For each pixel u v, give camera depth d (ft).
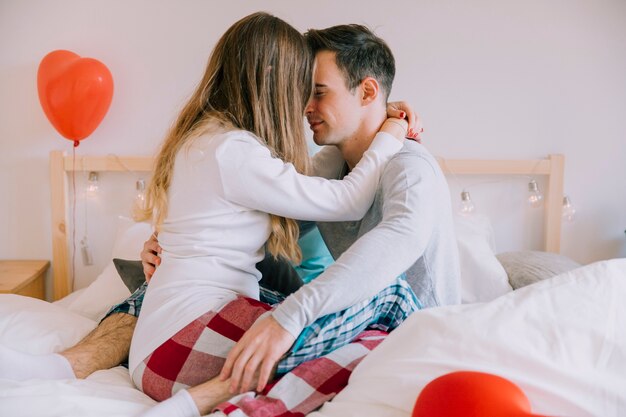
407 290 3.73
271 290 4.71
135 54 7.85
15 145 7.86
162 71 7.91
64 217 7.88
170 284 3.58
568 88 8.55
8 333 4.10
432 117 8.39
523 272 6.91
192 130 3.80
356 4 8.10
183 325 3.38
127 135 7.96
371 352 3.12
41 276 7.84
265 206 3.59
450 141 8.45
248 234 3.73
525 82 8.48
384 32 8.18
